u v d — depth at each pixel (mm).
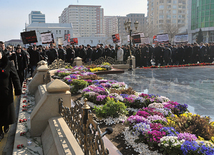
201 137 3385
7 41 80875
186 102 6461
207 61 20312
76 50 18031
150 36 83125
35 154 3379
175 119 4059
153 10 113688
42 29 102000
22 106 5949
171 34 74562
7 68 4113
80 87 7598
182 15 110062
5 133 4828
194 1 68062
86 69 13219
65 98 4172
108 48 17672
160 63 18953
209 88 8703
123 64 17234
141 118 3902
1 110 4070
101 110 4641
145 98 5758
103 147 2066
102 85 7504
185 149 2750
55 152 2984
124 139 3701
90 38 107125
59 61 14141
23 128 4422
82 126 2783
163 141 3051
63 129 3465
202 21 65375
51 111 4141
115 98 5770
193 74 13203
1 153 3906
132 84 9758
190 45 19438
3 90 4031
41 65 8273
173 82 10289
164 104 5105
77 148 2871
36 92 7316
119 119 4617
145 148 3322
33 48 12156
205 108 5793
